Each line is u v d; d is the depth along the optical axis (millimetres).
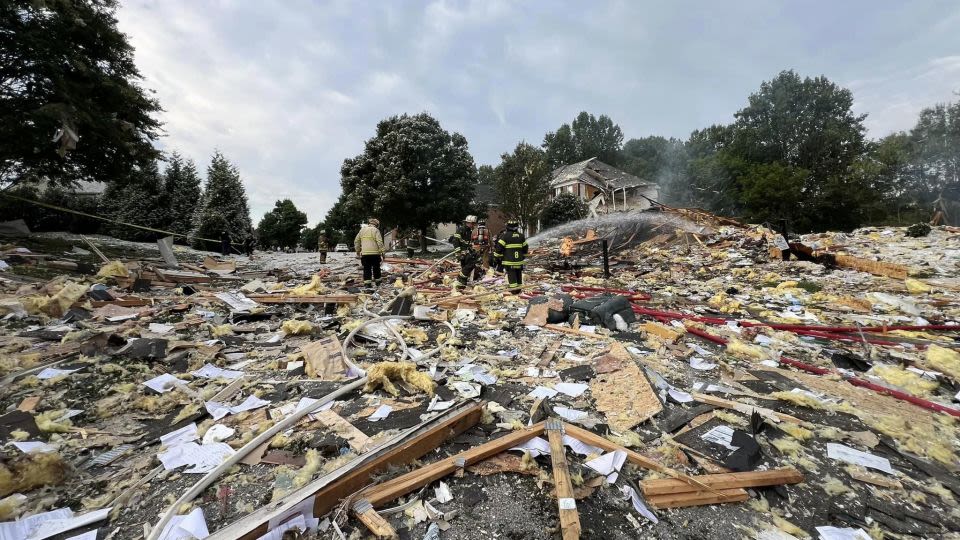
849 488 2531
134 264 11984
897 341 5418
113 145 16922
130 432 3150
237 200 32625
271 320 6570
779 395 3699
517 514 2246
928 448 2920
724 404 3521
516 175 29234
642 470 2629
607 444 2762
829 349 5262
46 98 14523
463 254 9898
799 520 2271
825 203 39750
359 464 2426
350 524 2143
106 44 15922
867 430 3207
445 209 26234
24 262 10273
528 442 2871
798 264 11766
